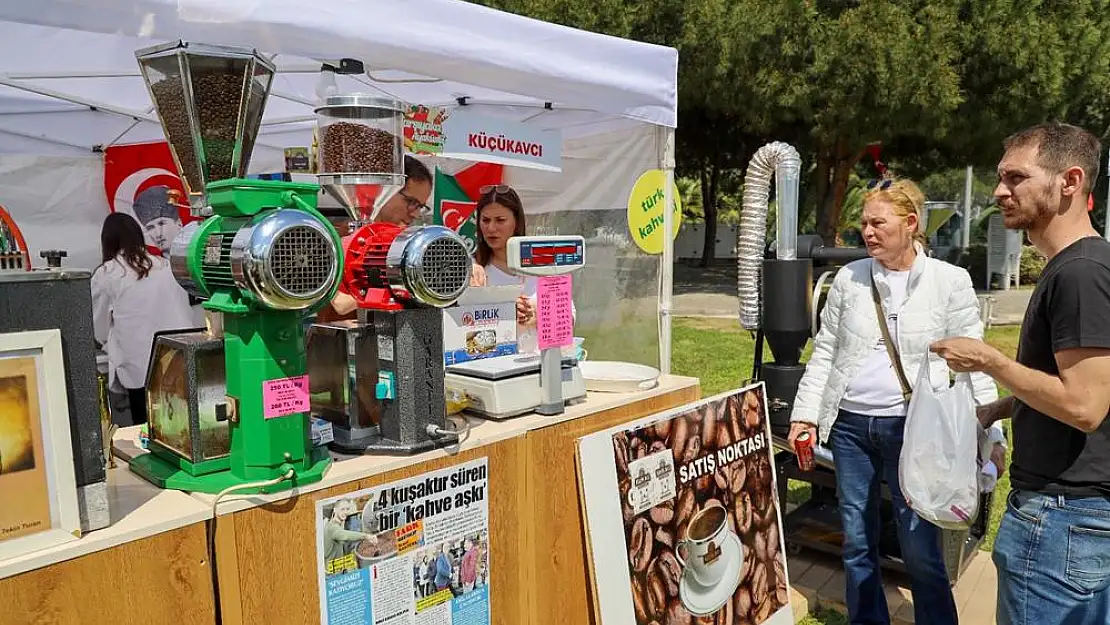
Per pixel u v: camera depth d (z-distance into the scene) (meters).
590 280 4.52
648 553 2.21
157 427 1.62
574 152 4.46
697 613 2.35
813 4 10.20
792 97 10.35
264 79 1.59
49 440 1.18
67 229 4.53
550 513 2.07
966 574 3.35
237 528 1.41
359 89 3.54
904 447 2.31
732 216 28.83
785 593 2.74
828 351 2.73
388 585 1.65
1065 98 10.48
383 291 1.69
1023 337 1.88
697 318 11.67
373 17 1.98
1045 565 1.80
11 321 1.15
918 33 9.78
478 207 3.37
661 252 3.51
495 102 3.97
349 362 1.71
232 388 1.47
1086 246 1.71
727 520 2.52
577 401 2.27
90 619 1.23
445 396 1.86
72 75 3.18
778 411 3.26
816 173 14.45
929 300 2.48
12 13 1.52
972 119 10.78
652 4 10.75
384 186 1.82
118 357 3.89
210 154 1.53
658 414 2.33
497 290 2.30
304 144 5.07
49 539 1.19
